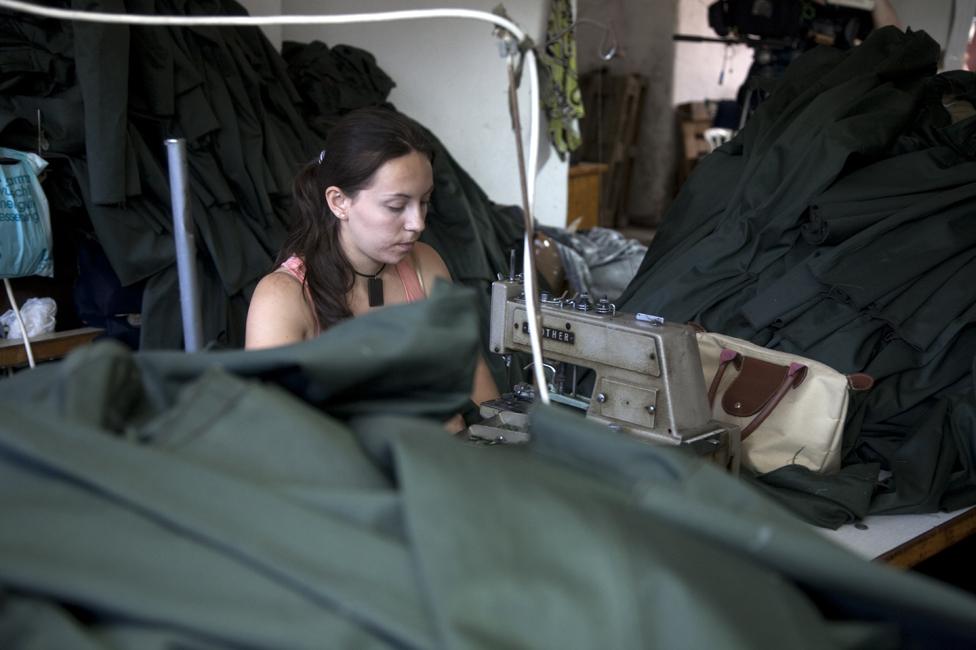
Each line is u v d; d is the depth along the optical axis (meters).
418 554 0.79
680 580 0.78
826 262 2.80
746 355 2.41
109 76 3.37
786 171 3.10
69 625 0.77
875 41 3.51
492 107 5.78
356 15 1.28
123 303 3.65
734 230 3.08
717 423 2.13
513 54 1.31
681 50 8.47
